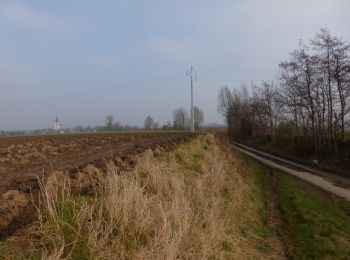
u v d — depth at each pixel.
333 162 33.62
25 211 7.59
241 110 86.81
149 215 7.61
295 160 39.56
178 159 16.59
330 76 36.53
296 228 13.45
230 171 21.53
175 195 9.49
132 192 7.79
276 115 60.06
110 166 10.31
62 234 6.34
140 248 6.78
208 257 8.15
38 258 5.70
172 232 7.70
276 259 10.37
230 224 11.51
